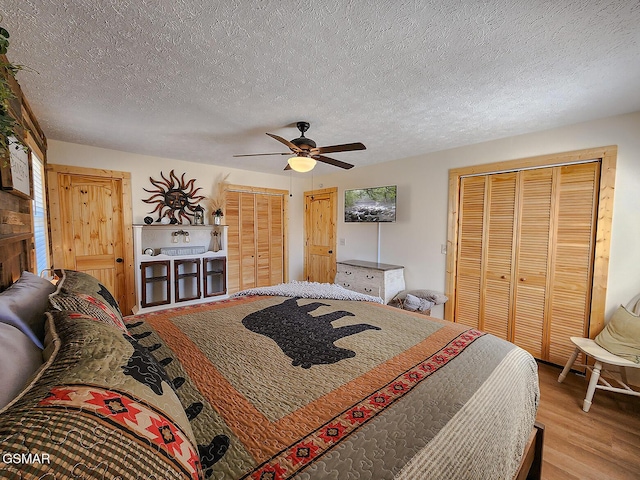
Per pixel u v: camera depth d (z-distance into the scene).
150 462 0.52
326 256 5.26
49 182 3.24
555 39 1.44
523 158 2.93
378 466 0.75
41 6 1.20
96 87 1.94
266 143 3.26
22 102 1.91
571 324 2.72
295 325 1.76
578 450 1.77
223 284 4.58
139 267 3.79
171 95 2.06
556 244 2.78
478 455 0.93
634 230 2.38
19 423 0.45
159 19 1.30
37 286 1.25
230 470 0.72
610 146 2.45
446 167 3.54
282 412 0.95
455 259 3.50
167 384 0.75
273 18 1.30
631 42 1.46
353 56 1.59
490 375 1.24
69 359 0.64
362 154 3.78
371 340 1.57
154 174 3.98
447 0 1.19
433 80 1.86
